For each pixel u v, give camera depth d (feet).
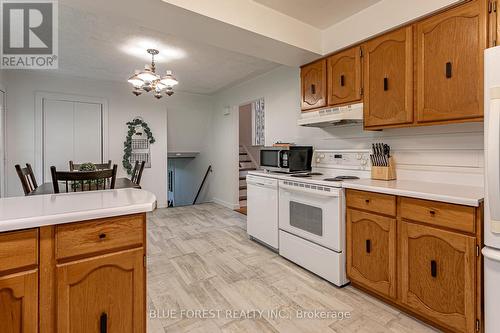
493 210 4.40
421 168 7.55
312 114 9.57
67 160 14.62
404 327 5.70
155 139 17.08
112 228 3.81
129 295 3.94
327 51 8.92
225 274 8.16
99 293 3.72
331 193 7.36
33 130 13.80
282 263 8.95
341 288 7.30
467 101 5.75
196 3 6.47
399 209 6.06
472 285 4.89
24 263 3.26
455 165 6.88
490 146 4.36
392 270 6.19
